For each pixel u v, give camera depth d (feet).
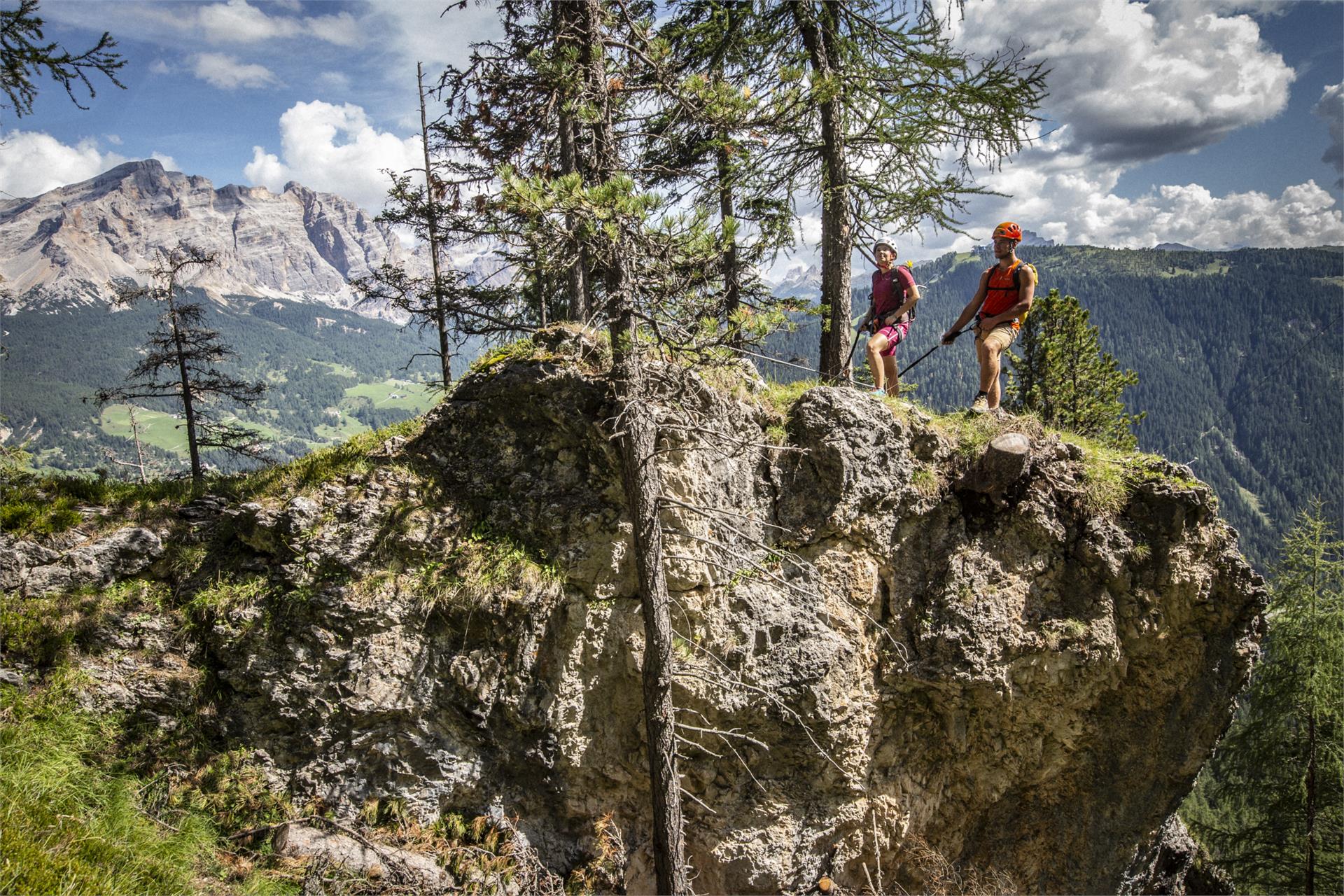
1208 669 30.50
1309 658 55.77
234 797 26.12
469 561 28.50
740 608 28.86
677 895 25.55
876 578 30.63
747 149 37.86
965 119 36.09
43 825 20.20
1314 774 56.49
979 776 31.71
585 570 28.50
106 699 26.20
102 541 28.43
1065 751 31.65
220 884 23.13
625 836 29.07
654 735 25.77
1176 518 29.68
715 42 39.99
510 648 27.96
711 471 29.01
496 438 30.25
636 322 26.20
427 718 27.78
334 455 31.07
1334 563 56.08
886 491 30.60
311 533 28.45
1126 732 31.68
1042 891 32.60
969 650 29.48
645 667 26.08
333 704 27.12
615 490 28.73
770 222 43.78
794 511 30.60
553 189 21.76
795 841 29.37
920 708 30.99
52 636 26.40
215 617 27.71
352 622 27.50
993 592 30.22
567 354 29.58
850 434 30.30
